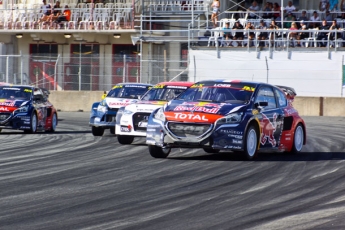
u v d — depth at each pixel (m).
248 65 72.50
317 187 22.61
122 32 79.12
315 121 59.75
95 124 43.41
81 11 82.06
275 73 72.00
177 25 80.44
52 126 48.84
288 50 71.75
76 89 78.31
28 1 87.56
